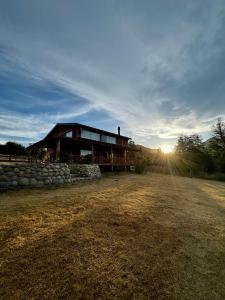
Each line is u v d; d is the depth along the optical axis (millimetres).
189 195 10312
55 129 22859
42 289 2471
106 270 2973
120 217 5520
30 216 5223
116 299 2385
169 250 3758
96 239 4020
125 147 25094
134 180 16172
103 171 23156
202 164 30594
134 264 3188
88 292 2471
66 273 2826
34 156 21156
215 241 4371
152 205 7223
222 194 11781
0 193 8234
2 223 4617
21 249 3434
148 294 2506
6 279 2613
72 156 17297
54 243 3729
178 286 2703
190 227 5164
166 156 36375
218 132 35938
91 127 22375
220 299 2482
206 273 3068
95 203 6945
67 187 10758
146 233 4520
